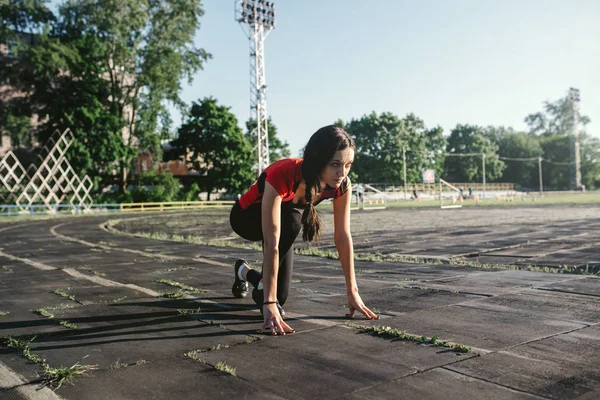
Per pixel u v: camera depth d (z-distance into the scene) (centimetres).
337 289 455
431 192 7912
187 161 5725
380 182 7844
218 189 5750
